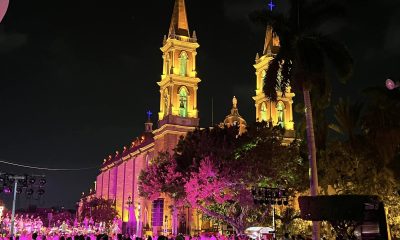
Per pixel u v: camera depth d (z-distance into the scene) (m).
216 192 50.25
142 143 114.19
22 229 91.38
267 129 53.97
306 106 34.97
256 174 50.19
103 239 20.22
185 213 82.69
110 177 140.00
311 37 35.69
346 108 48.25
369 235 21.91
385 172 42.78
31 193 57.03
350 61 35.38
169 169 56.75
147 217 97.00
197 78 96.31
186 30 99.75
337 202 22.22
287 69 35.38
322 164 46.97
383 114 43.03
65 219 172.88
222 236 50.09
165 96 97.31
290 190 52.38
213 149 54.25
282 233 49.41
